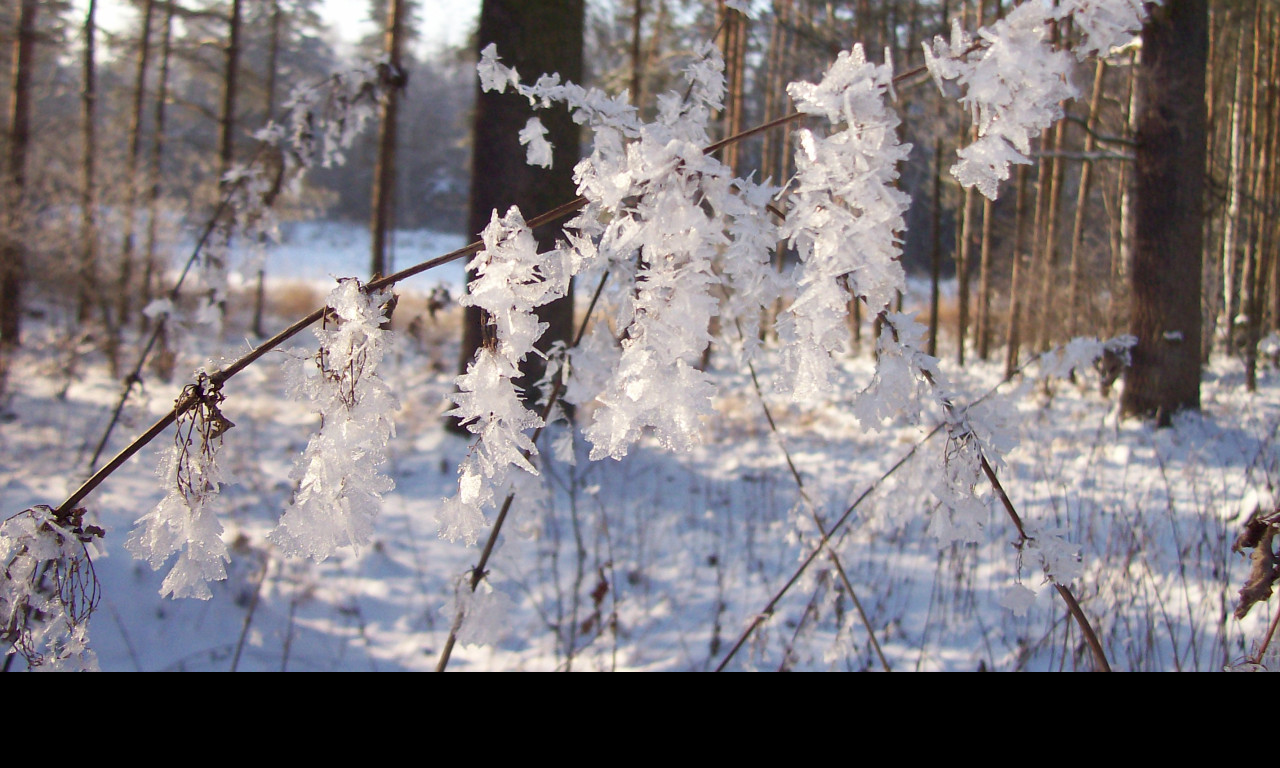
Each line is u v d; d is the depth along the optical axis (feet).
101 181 32.86
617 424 3.03
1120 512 13.29
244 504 15.76
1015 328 34.04
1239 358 31.35
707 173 2.96
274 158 10.66
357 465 3.35
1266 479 14.25
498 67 4.94
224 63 38.63
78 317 33.17
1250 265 32.12
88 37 36.76
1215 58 31.96
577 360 6.02
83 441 19.84
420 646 10.71
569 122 16.17
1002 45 2.90
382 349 3.44
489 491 3.37
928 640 10.15
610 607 11.44
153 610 11.24
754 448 19.88
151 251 32.45
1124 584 10.00
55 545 3.74
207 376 3.58
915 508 5.54
